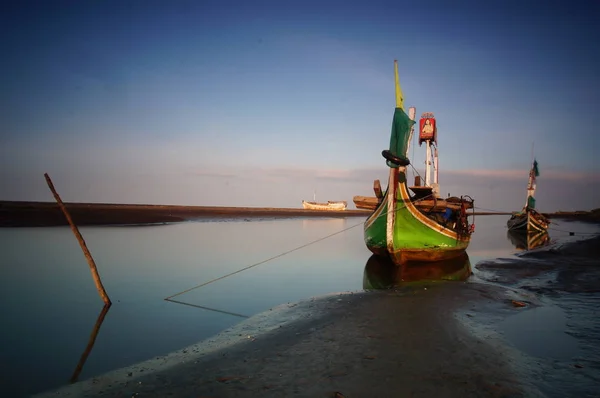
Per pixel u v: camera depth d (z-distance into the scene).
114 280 15.52
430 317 9.03
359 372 6.15
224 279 16.08
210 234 37.91
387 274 17.45
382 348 7.16
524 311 9.84
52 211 44.88
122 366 7.24
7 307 11.50
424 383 5.75
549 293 12.25
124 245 26.73
